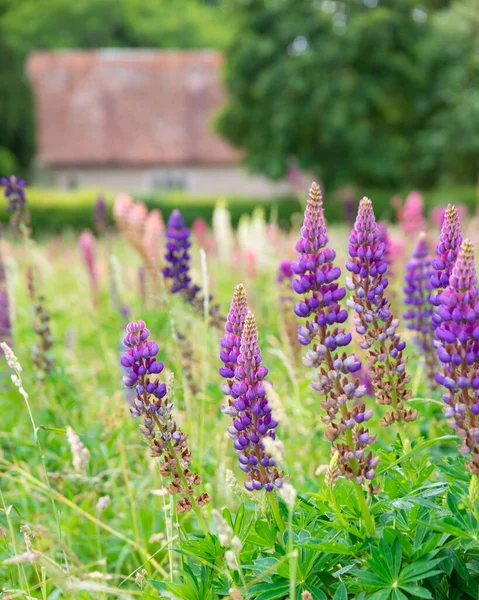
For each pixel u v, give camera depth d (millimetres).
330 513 2762
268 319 7051
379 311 2885
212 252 11047
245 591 2438
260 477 2650
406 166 38875
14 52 41688
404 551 2457
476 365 2383
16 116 41844
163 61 46875
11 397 5512
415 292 4285
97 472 4535
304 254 2578
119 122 44469
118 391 5023
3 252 6375
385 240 5840
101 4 63031
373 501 2762
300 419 4699
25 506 4082
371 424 4434
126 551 3828
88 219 30984
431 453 3777
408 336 4789
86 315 8008
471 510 2426
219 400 4840
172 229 5062
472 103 35844
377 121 37781
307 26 33781
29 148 43375
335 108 33312
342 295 2570
